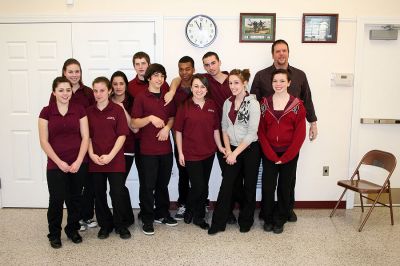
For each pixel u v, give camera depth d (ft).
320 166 12.42
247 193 9.95
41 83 12.05
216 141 10.12
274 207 10.34
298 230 10.37
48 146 8.60
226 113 9.86
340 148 12.39
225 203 10.00
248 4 11.79
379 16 11.83
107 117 9.23
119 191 9.40
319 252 8.95
